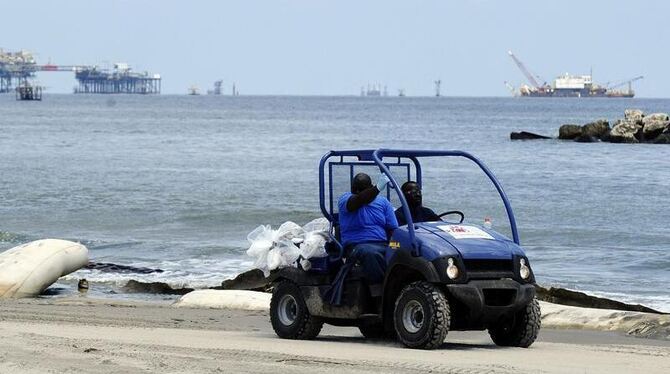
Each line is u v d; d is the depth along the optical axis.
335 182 44.72
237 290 65.62
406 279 41.38
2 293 66.50
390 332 42.41
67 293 70.31
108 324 51.41
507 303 40.03
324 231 44.47
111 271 81.31
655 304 69.88
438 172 181.12
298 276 44.41
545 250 97.62
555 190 153.12
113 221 118.94
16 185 158.00
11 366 33.25
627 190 153.62
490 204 134.75
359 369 33.88
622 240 104.06
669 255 93.56
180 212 126.00
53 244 71.38
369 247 41.94
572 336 51.09
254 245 45.41
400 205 44.81
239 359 35.62
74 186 157.25
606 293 74.75
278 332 45.12
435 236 40.47
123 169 190.88
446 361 36.47
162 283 72.75
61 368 32.97
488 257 39.75
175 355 36.12
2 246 101.31
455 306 40.00
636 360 39.00
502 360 37.66
